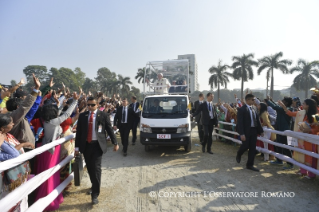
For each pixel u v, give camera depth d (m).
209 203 3.64
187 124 6.59
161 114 6.92
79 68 81.38
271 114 6.81
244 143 5.24
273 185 4.31
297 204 3.56
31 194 3.36
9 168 2.25
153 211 3.41
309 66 38.28
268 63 38.12
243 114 5.25
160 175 5.02
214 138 9.73
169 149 7.60
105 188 4.32
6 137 2.67
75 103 4.03
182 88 10.92
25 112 2.92
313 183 4.35
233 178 4.74
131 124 6.99
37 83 2.97
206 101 6.99
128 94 56.28
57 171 3.64
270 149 6.16
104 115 3.92
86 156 3.73
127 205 3.61
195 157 6.50
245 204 3.60
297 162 4.71
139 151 7.40
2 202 2.05
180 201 3.73
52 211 3.38
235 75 40.88
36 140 3.57
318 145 4.22
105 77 84.69
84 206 3.57
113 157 6.69
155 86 10.66
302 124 4.59
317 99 5.81
